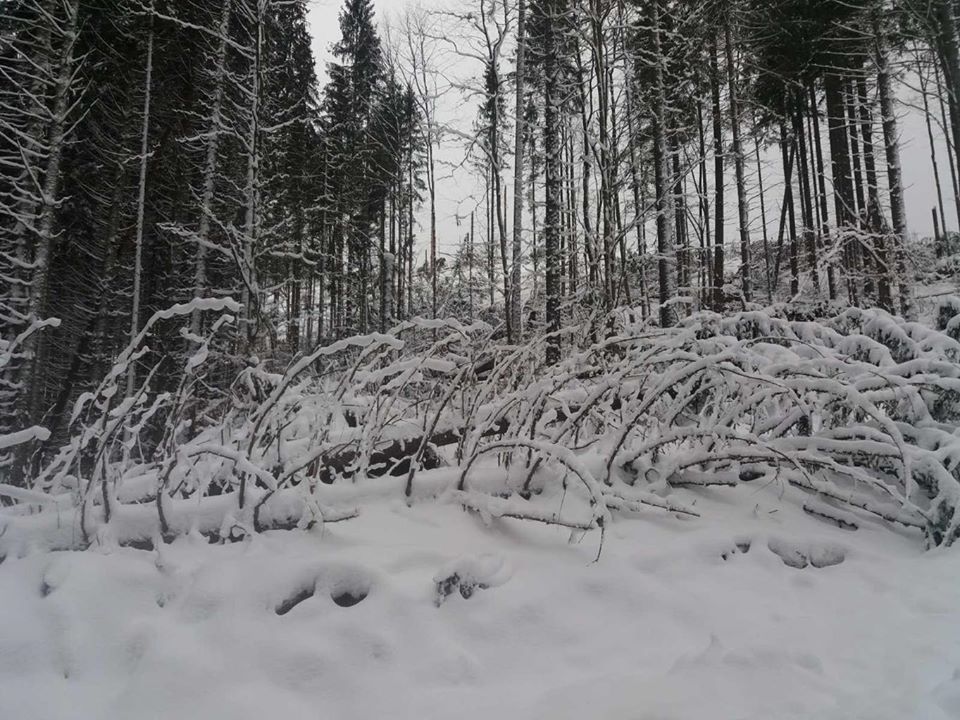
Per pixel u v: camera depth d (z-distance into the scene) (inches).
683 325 212.4
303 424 171.9
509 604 111.5
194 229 580.1
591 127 372.8
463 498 142.0
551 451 135.0
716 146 600.4
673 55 476.7
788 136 712.4
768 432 201.5
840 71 601.3
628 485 166.9
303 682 92.5
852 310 225.9
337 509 138.1
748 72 634.2
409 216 946.1
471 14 520.7
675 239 653.9
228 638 97.3
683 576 129.2
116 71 560.1
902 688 91.7
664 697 87.4
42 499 123.8
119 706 87.7
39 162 475.2
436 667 96.4
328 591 108.9
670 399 197.3
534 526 141.6
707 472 175.5
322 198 794.8
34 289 393.7
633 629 112.1
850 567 144.2
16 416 366.6
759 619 119.3
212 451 124.1
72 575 107.0
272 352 314.0
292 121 489.4
